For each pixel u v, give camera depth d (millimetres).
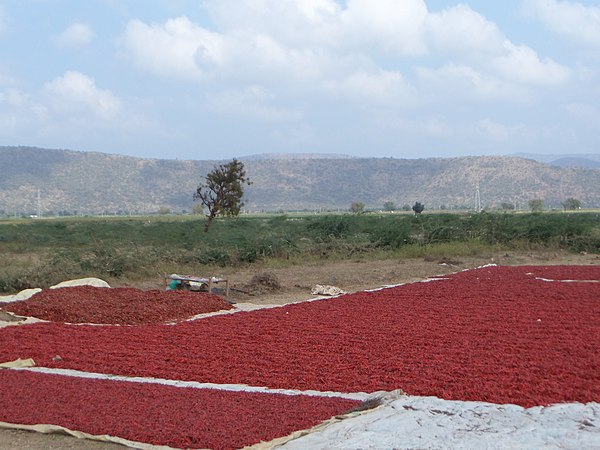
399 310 16469
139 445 7398
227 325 14992
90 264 25172
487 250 35469
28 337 13758
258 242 32094
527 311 15914
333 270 27719
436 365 10898
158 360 11766
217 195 45875
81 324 15641
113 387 9828
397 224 40375
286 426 7766
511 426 7594
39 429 8031
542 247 36625
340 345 12609
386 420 7852
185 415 8266
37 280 22578
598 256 33062
